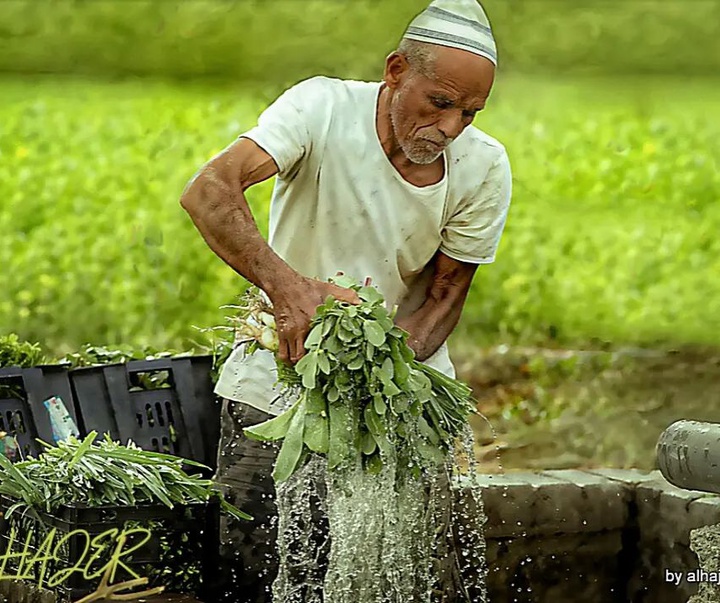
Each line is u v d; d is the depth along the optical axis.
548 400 19.27
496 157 9.84
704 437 8.69
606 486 11.27
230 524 10.29
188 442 11.09
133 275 21.55
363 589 8.48
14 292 20.69
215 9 28.52
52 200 23.45
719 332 22.17
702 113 28.92
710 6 30.44
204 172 8.87
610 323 22.41
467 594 10.40
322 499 9.98
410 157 9.08
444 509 10.39
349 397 8.46
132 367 11.01
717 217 25.58
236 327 9.06
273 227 9.85
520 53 30.41
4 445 10.40
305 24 28.75
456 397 9.16
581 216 25.59
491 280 23.22
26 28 27.97
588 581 11.27
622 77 30.22
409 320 10.09
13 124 25.50
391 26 29.09
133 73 28.06
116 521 8.90
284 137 9.12
